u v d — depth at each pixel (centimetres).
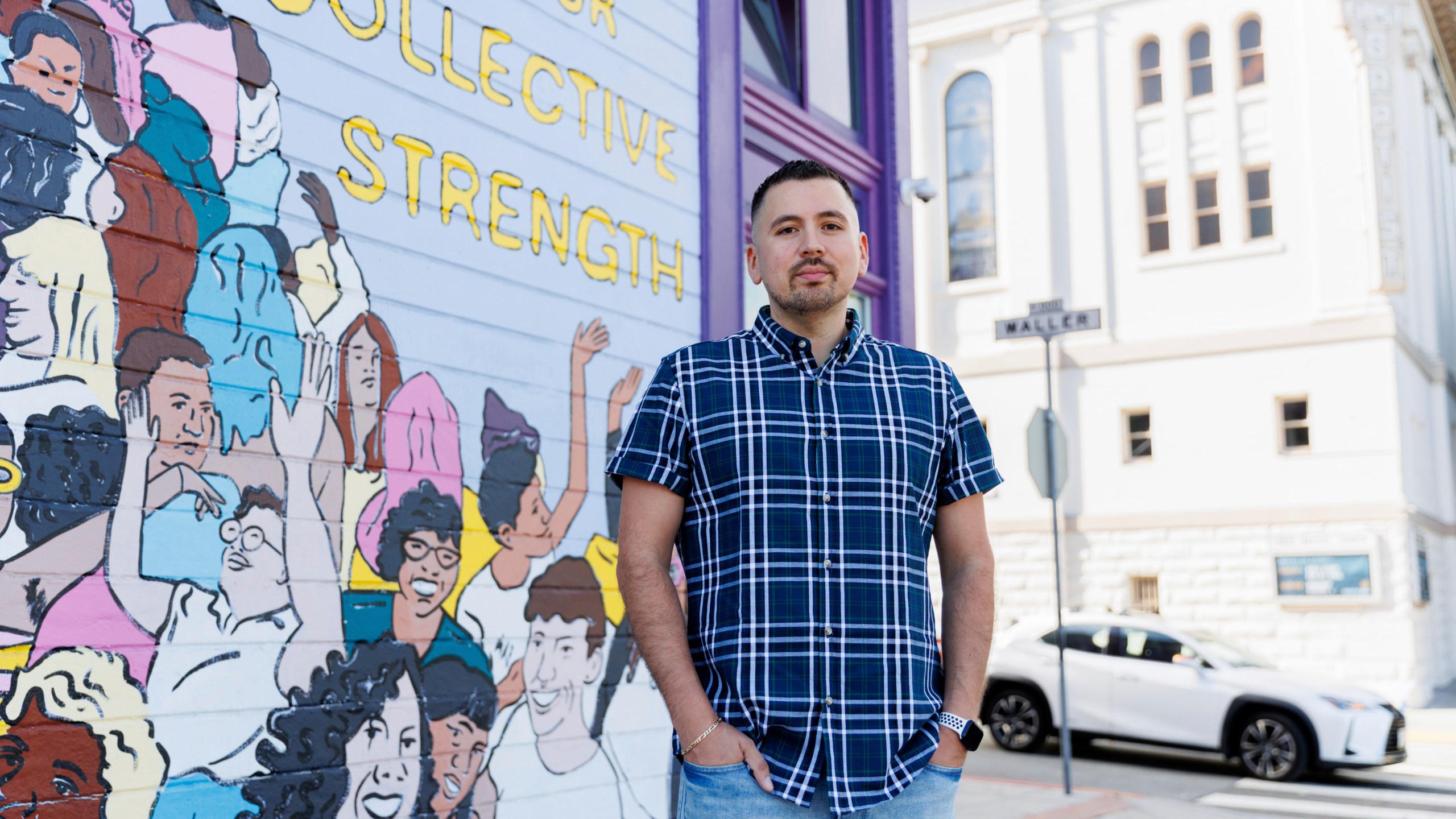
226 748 322
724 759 213
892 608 225
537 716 429
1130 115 2034
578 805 443
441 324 407
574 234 474
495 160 438
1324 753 1035
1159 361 1944
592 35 495
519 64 454
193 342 323
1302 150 1898
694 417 229
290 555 345
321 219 366
